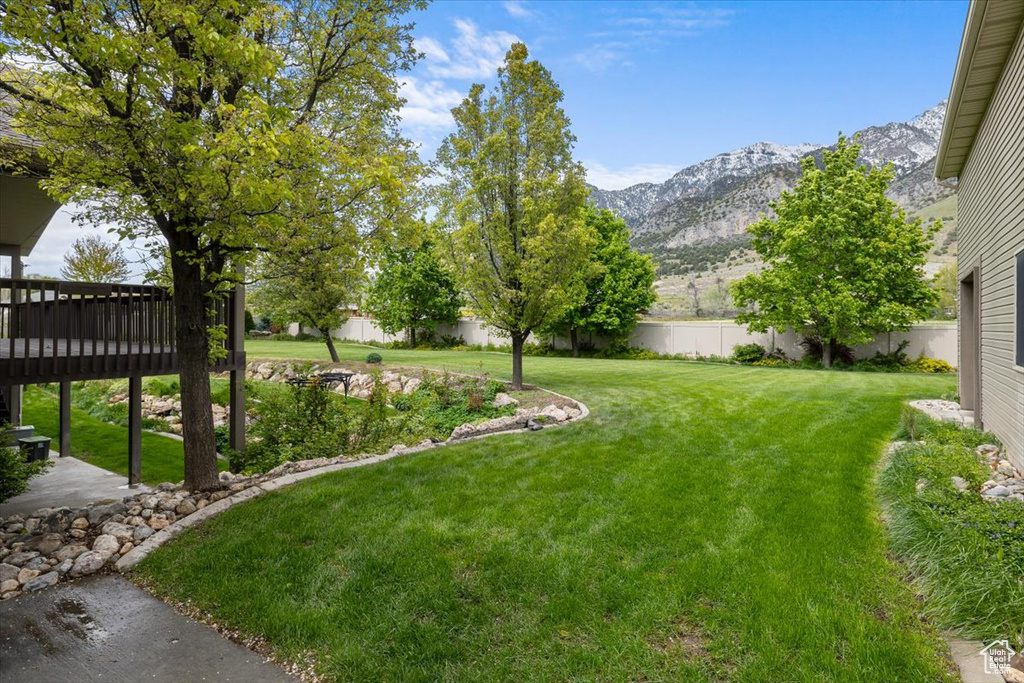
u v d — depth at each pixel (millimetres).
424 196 6812
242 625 3412
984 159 7324
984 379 7906
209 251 5543
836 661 2705
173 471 8141
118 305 7148
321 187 5520
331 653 3064
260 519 4855
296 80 6094
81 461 8672
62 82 4477
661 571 3709
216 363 8609
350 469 6273
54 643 3332
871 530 4297
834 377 14922
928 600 3244
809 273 18750
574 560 3900
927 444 6512
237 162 4461
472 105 12430
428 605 3424
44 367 6488
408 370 16688
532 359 22250
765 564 3732
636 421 8844
